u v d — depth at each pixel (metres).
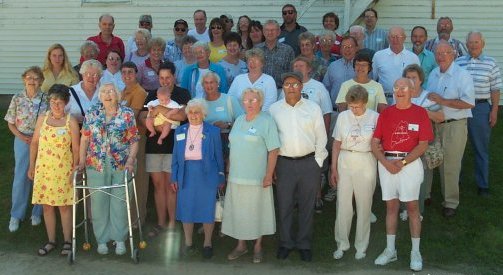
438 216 6.46
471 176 7.59
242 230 5.42
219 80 6.05
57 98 5.45
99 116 5.43
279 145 5.38
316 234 6.17
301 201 5.54
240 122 5.44
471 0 11.51
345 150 5.46
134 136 5.55
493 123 6.85
